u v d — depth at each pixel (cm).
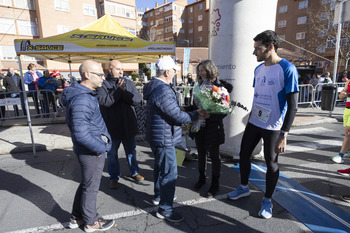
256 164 397
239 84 379
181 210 270
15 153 475
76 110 192
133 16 3053
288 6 3425
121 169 389
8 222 250
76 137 191
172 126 232
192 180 347
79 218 240
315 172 368
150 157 446
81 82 211
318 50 2994
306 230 232
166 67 225
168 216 248
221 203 284
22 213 267
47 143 510
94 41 430
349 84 394
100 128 217
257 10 359
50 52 423
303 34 3284
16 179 355
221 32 378
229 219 252
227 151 414
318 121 727
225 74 384
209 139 281
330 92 742
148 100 236
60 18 2391
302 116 799
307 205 275
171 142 232
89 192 223
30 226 243
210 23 405
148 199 296
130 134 313
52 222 250
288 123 218
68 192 315
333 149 479
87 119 198
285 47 3525
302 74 1463
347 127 388
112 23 564
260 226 239
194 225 243
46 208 277
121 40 446
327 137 568
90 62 206
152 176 363
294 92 215
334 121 750
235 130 402
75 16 2481
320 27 2727
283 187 318
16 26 2253
